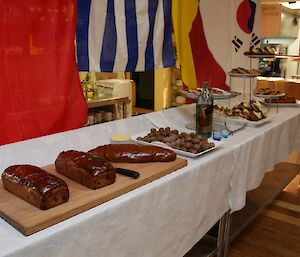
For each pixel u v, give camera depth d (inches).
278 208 105.3
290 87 168.1
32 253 29.6
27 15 60.1
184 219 48.9
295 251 83.4
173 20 93.8
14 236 30.3
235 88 125.4
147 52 85.3
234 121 76.0
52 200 33.1
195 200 50.5
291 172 119.0
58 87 66.5
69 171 40.1
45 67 64.2
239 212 91.7
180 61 101.9
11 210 32.6
